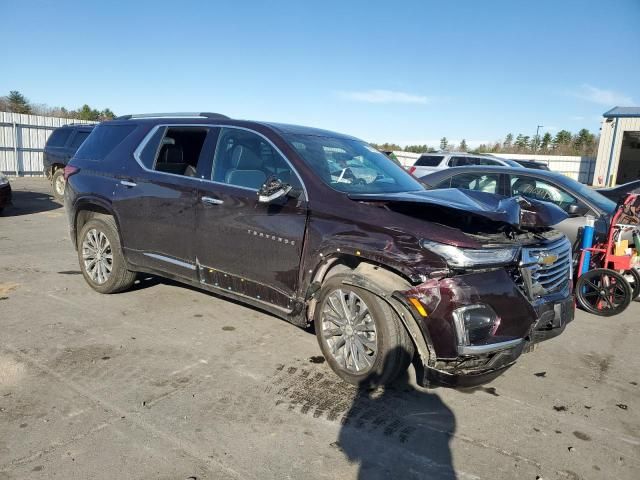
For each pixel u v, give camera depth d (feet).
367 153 15.84
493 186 25.04
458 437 10.17
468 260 10.36
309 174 12.86
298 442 9.68
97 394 11.04
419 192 12.85
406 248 10.78
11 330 14.35
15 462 8.64
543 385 12.71
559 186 22.74
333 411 10.87
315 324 12.72
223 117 15.56
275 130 14.15
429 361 10.61
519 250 11.14
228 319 16.02
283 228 12.75
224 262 14.10
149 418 10.20
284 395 11.43
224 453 9.21
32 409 10.31
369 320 11.53
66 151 43.47
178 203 15.03
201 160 15.01
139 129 17.28
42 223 33.37
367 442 9.82
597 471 9.29
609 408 11.69
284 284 12.85
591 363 14.30
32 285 18.74
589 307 19.35
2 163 66.74
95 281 17.94
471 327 10.31
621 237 19.80
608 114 92.73
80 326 14.88
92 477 8.36
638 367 14.16
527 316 11.00
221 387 11.65
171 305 17.08
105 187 17.11
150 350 13.46
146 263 16.28
